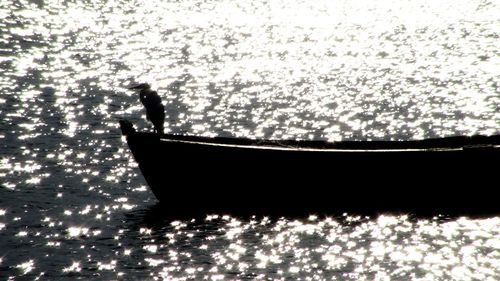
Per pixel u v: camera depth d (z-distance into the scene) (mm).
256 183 104688
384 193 104312
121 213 105375
